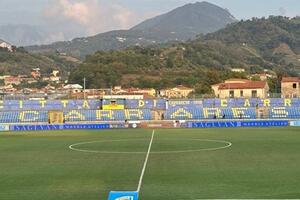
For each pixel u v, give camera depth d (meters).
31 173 35.59
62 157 46.09
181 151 49.97
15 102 118.38
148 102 119.94
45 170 37.16
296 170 35.31
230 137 68.75
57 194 27.17
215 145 56.41
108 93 170.38
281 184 29.30
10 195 27.08
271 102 117.81
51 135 77.69
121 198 19.84
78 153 49.38
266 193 26.53
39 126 96.00
